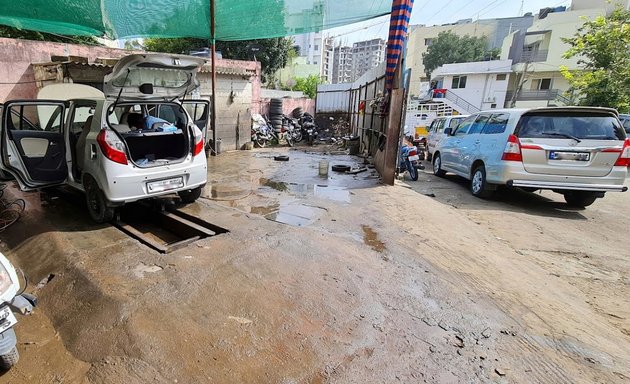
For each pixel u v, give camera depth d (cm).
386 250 368
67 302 272
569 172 555
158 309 250
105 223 437
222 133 1143
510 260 372
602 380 201
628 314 283
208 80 1071
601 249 427
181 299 263
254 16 845
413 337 230
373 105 923
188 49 1912
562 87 2761
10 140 426
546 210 602
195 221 455
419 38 3944
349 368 201
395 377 196
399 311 258
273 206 519
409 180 837
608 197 724
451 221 487
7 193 570
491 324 249
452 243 401
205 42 1897
